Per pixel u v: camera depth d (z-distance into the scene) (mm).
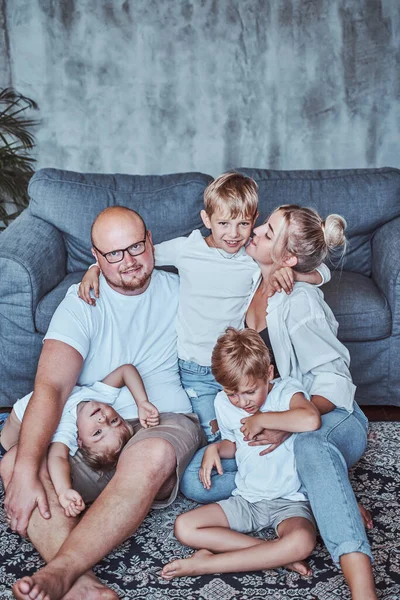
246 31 4570
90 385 2311
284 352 2158
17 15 4551
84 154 4773
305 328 2119
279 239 2182
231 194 2271
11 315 2869
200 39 4582
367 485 2371
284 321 2145
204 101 4684
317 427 1963
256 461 2064
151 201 3213
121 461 2002
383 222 3311
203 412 2371
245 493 2070
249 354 2027
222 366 2041
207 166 4805
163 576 1903
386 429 2768
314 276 2281
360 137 4746
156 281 2400
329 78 4645
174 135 4742
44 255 3006
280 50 4602
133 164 4797
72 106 4688
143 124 4723
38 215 3262
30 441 2049
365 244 3328
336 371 2117
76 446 2131
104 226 2201
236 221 2295
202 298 2371
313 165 4801
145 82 4652
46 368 2168
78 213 3213
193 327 2371
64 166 4793
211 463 2137
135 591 1868
